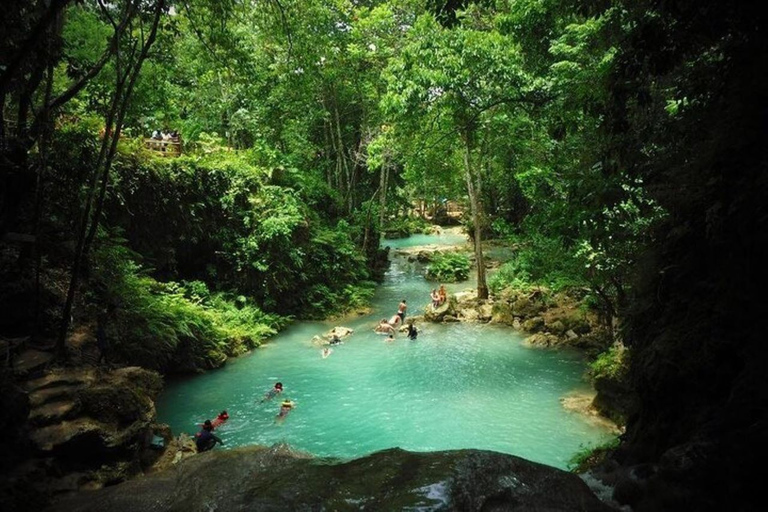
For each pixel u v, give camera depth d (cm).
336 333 1959
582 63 1124
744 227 421
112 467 808
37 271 1018
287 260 2231
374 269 3194
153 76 1438
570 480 419
